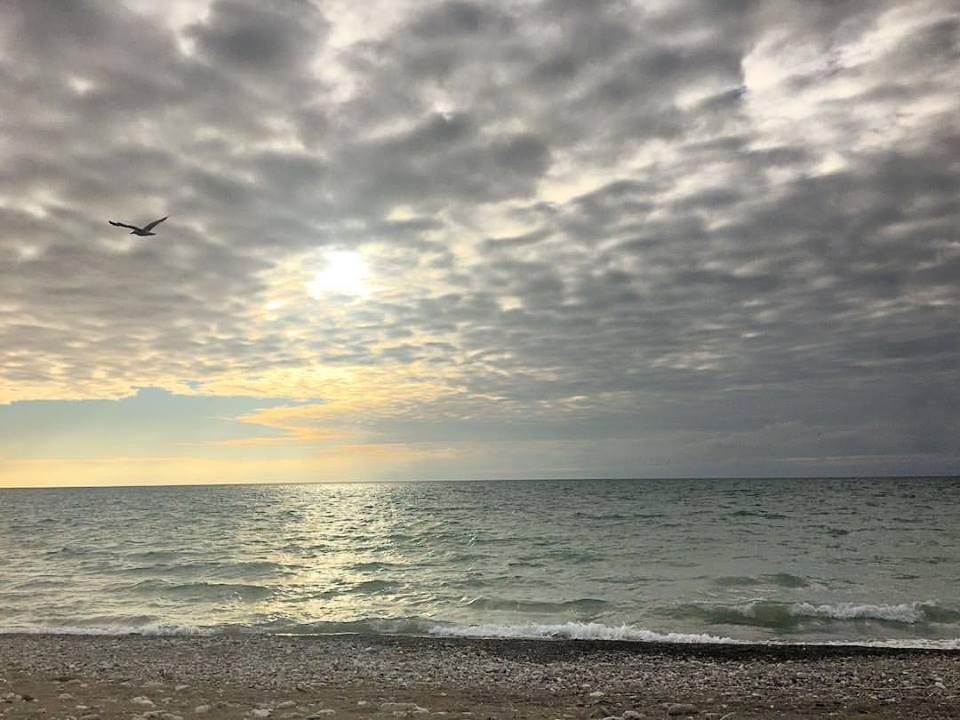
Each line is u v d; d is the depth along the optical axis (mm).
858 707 10641
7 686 12094
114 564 35500
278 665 15453
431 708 10711
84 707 9867
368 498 124062
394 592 26625
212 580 30156
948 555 33906
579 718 9734
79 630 20484
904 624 19516
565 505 87125
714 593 24438
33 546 45625
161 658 16375
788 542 40406
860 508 73938
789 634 18609
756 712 10266
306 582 29266
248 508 96562
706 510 73000
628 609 22125
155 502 122312
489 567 32312
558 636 18703
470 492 144500
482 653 16812
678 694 12219
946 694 11773
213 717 9320
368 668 15102
